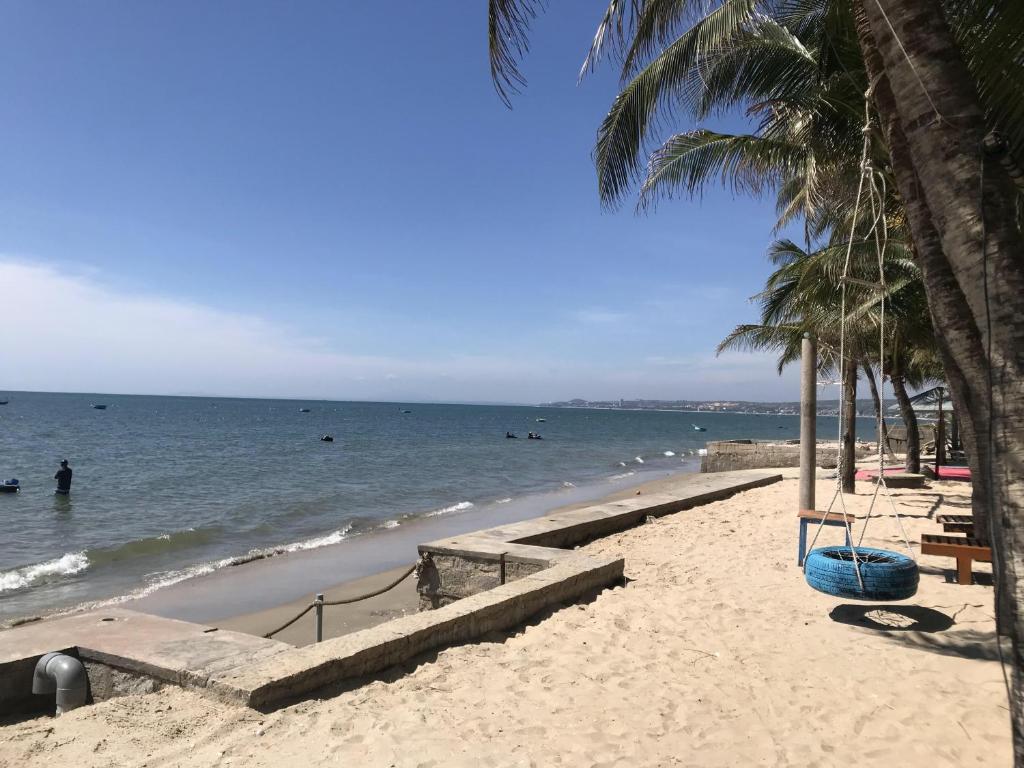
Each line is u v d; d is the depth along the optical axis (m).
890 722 4.04
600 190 7.59
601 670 4.84
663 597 6.86
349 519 18.91
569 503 22.12
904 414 18.19
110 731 3.63
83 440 51.47
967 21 4.36
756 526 11.16
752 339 18.11
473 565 7.91
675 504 13.06
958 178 2.61
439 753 3.57
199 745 3.51
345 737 3.68
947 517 11.19
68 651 4.50
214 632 4.84
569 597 6.72
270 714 3.87
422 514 19.53
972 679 4.67
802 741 3.81
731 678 4.73
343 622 9.37
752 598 6.82
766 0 6.36
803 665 4.98
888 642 5.48
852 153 9.01
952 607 6.38
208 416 111.69
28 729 3.67
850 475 14.94
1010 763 3.54
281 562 13.27
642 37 5.76
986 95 4.34
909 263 11.52
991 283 2.51
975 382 3.44
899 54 2.80
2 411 103.88
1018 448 2.43
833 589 5.37
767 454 26.00
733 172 10.25
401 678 4.61
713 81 8.58
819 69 8.38
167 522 18.20
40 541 15.57
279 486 26.45
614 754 3.64
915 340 14.66
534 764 3.51
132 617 5.15
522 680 4.63
